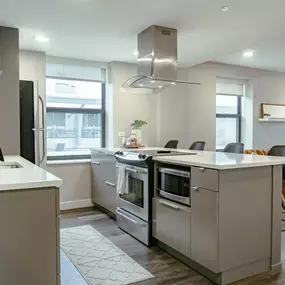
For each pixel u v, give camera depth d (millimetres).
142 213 3160
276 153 3674
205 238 2350
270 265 2568
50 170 4438
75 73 4715
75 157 4867
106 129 5035
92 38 3662
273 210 2576
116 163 3801
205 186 2350
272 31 3412
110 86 4887
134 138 4672
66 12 2869
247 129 6371
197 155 3127
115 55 4469
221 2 2637
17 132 3412
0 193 1550
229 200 2303
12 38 3320
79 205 4668
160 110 5195
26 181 1609
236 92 6254
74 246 3068
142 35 3414
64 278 2385
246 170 2396
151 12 2873
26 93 3609
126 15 2932
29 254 1619
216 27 3273
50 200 1655
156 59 3264
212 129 5723
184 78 5398
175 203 2721
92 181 4691
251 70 6176
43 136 3871
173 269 2557
